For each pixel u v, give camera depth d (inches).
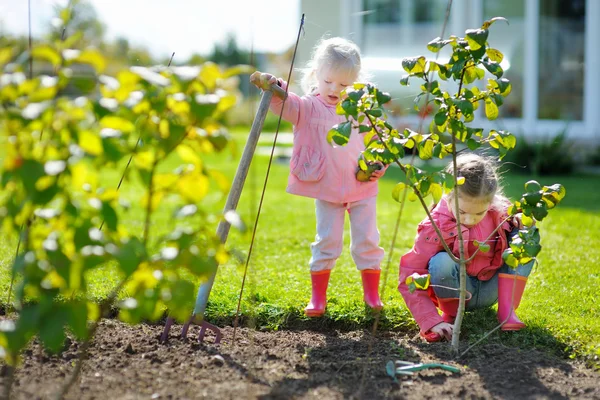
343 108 106.2
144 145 81.0
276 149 498.0
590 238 213.8
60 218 79.6
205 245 84.0
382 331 136.8
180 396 96.9
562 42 417.7
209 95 79.9
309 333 134.4
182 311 82.0
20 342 75.7
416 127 428.5
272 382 103.9
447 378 107.1
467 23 443.8
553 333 128.1
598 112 408.2
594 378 109.5
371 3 477.1
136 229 224.4
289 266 179.5
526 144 385.4
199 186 85.1
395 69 451.2
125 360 111.3
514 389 103.7
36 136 78.5
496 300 137.9
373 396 99.4
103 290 146.3
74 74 77.6
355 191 147.3
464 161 130.4
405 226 237.5
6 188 81.3
